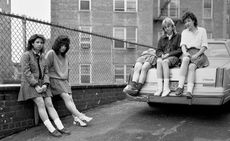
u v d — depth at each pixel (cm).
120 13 2206
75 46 843
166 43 570
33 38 478
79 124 521
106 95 738
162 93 516
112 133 471
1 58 531
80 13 2153
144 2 2230
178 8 2441
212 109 645
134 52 1080
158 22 2417
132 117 575
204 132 465
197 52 530
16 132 496
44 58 500
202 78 499
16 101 496
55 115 489
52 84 518
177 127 495
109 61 930
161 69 526
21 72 489
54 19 2120
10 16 520
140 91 550
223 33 2506
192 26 539
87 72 877
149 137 448
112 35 2194
